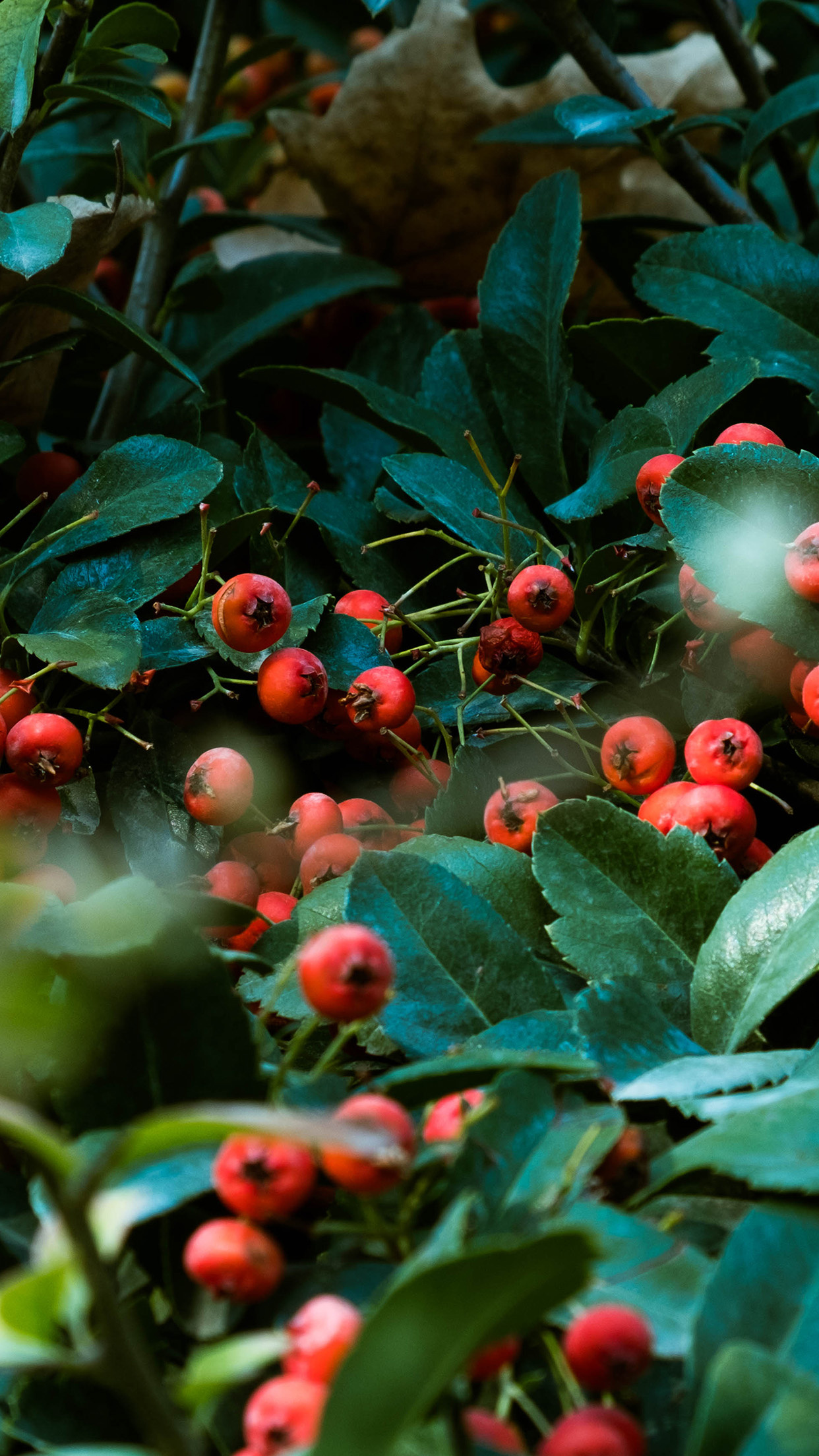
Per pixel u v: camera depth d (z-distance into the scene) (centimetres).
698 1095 46
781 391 54
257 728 53
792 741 51
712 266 55
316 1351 43
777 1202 44
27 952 45
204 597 53
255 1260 43
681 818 49
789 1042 48
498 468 55
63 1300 42
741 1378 42
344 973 44
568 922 48
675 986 48
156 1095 45
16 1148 46
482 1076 45
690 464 50
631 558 51
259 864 50
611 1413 43
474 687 53
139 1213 44
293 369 55
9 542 55
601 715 52
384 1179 43
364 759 52
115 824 51
